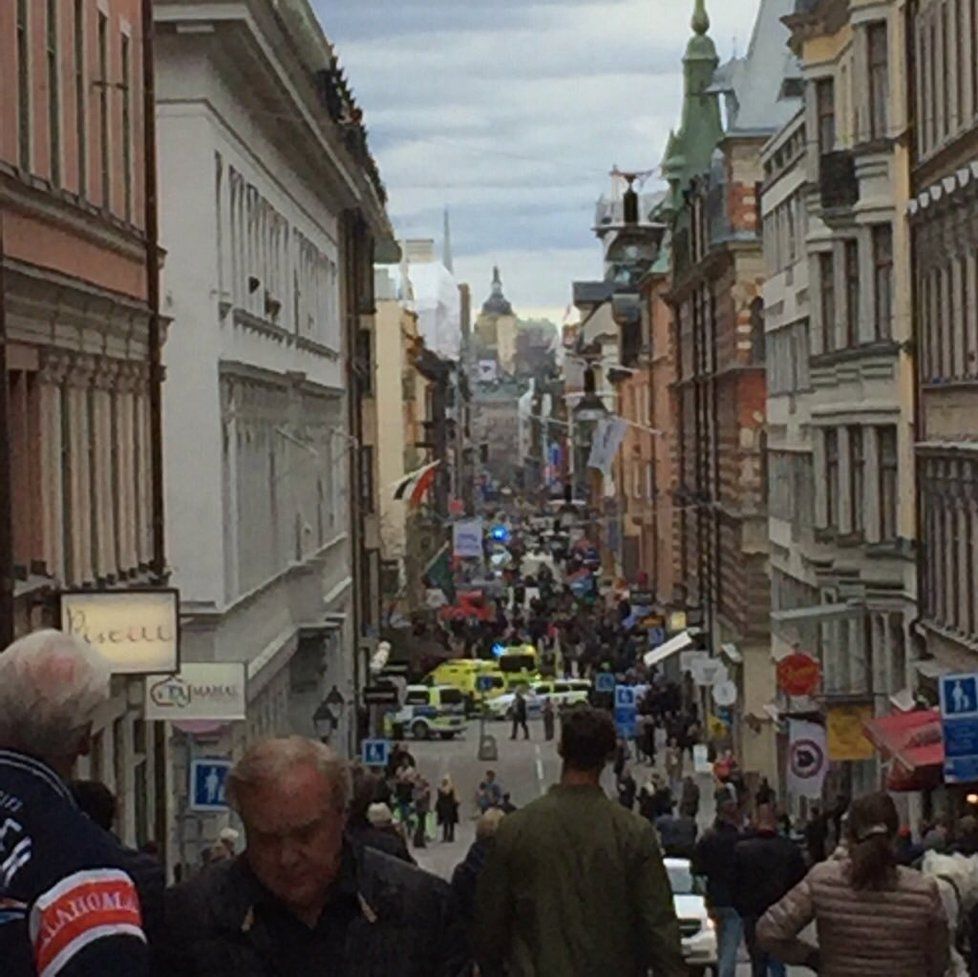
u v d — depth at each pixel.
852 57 72.88
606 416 170.88
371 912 10.55
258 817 10.34
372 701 106.19
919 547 66.38
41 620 41.50
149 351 53.56
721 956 31.50
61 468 44.91
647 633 141.12
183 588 62.25
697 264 124.19
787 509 93.38
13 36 41.06
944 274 62.66
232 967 10.44
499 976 15.41
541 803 15.33
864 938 16.73
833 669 80.31
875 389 70.88
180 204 61.88
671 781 94.50
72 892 8.88
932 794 59.31
